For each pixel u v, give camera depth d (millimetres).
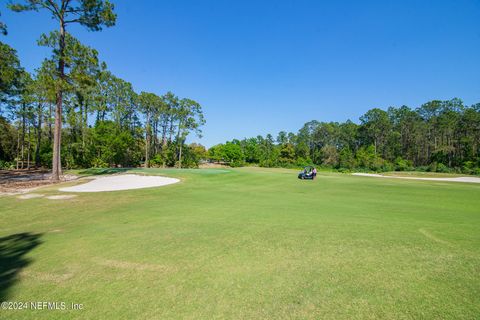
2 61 20875
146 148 45031
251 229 6250
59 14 16719
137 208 8984
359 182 21000
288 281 3580
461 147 54750
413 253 4656
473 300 3086
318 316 2773
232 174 23359
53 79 16906
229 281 3596
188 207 9203
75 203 9906
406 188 16875
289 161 69375
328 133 77562
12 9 15344
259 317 2762
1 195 11727
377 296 3180
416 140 62688
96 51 17578
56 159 17578
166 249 4871
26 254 4688
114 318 2779
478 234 5898
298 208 9109
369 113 66875
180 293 3281
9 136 37969
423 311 2857
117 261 4324
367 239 5461
